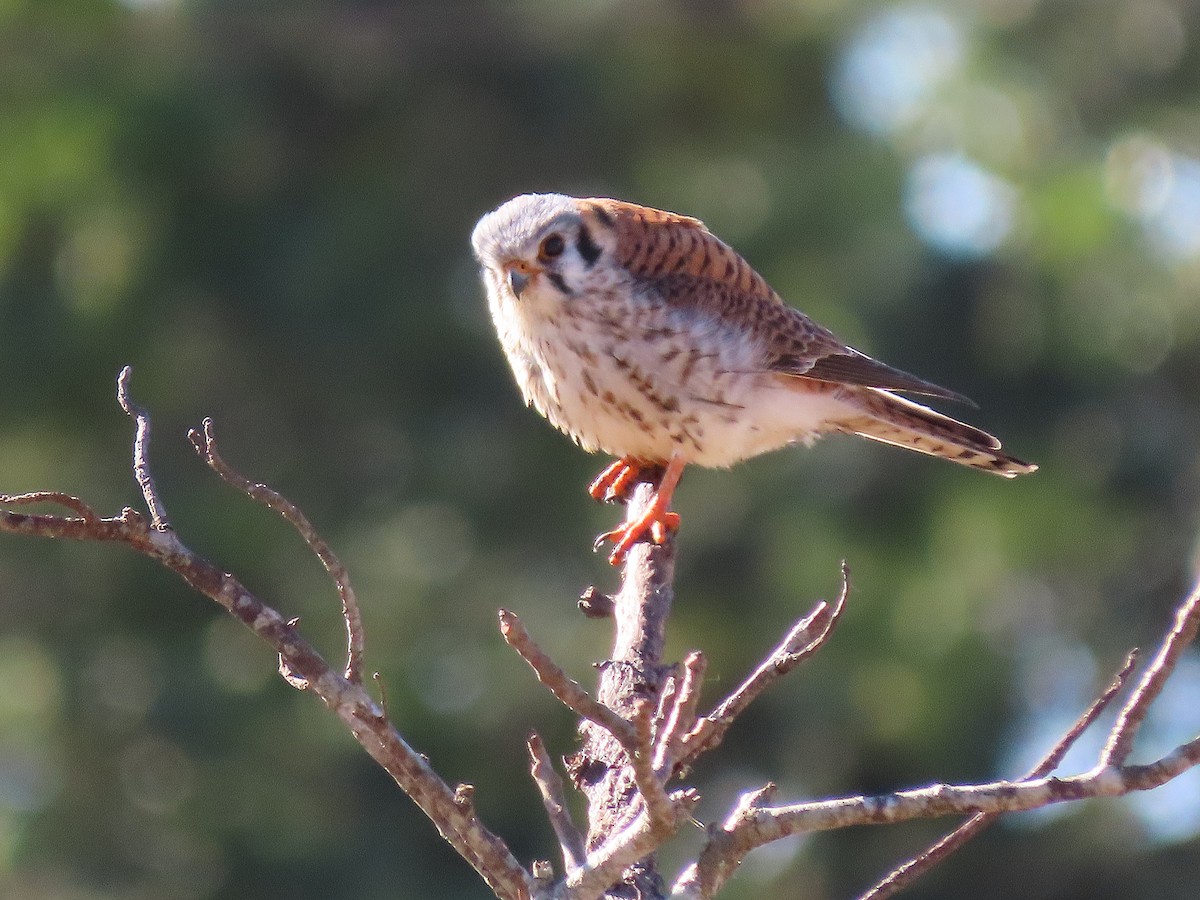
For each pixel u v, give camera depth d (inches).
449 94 692.7
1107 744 171.9
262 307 645.3
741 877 559.8
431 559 615.8
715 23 689.0
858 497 598.9
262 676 593.6
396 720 565.0
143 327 631.8
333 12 684.7
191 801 577.0
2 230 625.0
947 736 559.5
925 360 624.4
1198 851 569.6
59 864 586.9
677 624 589.9
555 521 622.5
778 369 291.0
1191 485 625.9
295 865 566.3
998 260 625.6
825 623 185.9
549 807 179.5
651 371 282.0
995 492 600.7
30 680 618.2
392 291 644.1
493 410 642.2
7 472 633.0
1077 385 634.2
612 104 684.7
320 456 641.0
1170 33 639.1
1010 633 605.0
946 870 569.0
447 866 570.3
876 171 614.2
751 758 578.2
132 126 624.1
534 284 279.7
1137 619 619.8
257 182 665.0
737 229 614.9
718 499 605.0
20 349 621.6
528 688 565.9
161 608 619.5
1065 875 571.5
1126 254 615.8
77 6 645.3
